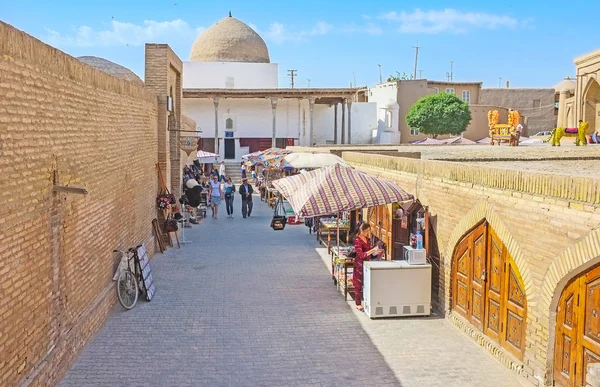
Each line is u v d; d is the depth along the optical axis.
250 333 8.01
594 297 5.35
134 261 9.70
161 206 13.80
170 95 15.34
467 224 7.71
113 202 9.16
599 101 26.78
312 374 6.65
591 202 5.29
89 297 7.76
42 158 5.90
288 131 37.25
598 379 4.08
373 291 8.61
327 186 9.17
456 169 8.08
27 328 5.52
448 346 7.50
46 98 5.99
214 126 36.62
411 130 41.62
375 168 12.16
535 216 6.15
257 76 39.62
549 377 5.95
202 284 10.65
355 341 7.71
